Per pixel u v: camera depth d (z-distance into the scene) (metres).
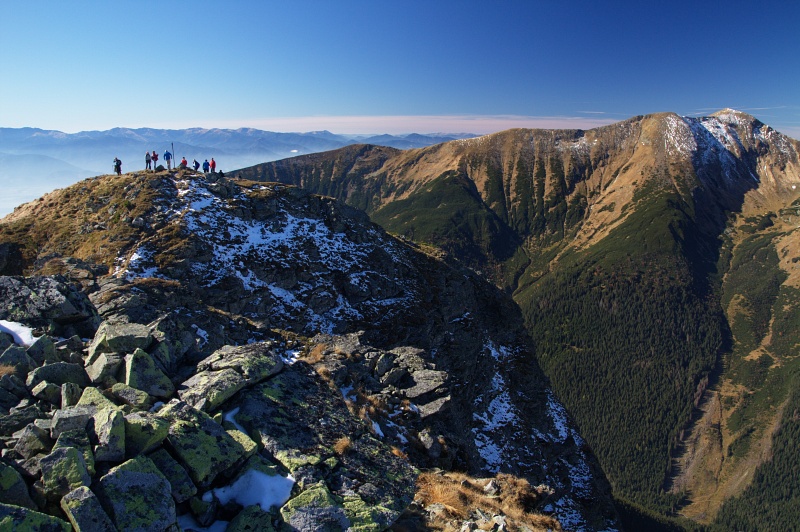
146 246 43.09
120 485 10.24
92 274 33.62
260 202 54.91
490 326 71.06
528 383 65.75
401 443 21.62
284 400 17.42
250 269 46.47
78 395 13.68
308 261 51.34
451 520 15.43
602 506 57.19
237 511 12.33
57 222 47.91
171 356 17.70
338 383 23.11
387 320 49.91
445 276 64.88
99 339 16.33
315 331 44.38
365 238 60.31
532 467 47.59
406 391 27.64
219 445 13.15
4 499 9.46
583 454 65.12
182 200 50.47
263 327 33.50
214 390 15.61
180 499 11.38
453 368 50.94
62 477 9.90
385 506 14.65
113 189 51.47
